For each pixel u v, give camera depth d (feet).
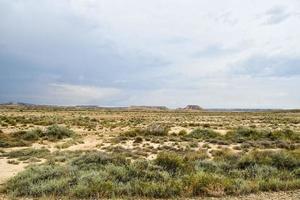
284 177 44.39
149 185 37.68
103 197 35.42
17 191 37.32
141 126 165.37
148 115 341.82
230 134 112.16
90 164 48.73
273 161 51.34
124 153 69.10
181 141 98.68
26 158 64.90
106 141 99.14
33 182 40.40
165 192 36.24
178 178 41.86
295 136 107.65
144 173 42.93
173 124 182.70
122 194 36.52
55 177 41.91
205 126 165.37
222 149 77.61
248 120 246.06
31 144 92.68
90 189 36.35
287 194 36.83
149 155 69.92
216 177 40.60
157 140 97.81
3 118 185.57
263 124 194.49
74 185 38.42
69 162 52.34
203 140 102.99
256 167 47.93
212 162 51.52
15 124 156.66
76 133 124.16
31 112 341.82
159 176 42.39
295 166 50.31
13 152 71.61
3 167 55.72
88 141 102.17
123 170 43.29
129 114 353.10
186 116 329.72
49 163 56.59
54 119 209.97
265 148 84.07
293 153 57.00
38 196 36.19
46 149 77.56
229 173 46.29
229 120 245.86
